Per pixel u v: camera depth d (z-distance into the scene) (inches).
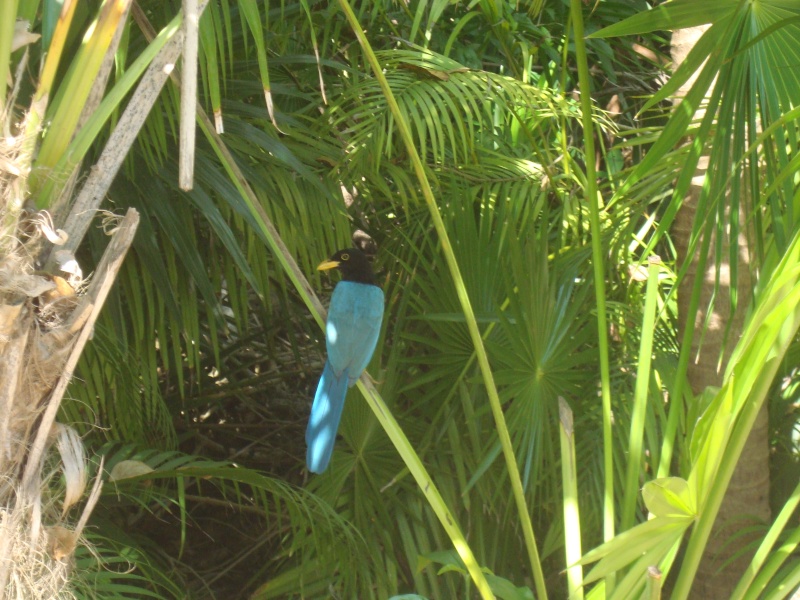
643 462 166.1
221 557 228.5
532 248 163.0
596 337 175.0
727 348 163.0
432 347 185.3
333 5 185.2
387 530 165.5
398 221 208.4
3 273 86.7
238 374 269.3
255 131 160.4
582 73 124.0
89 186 94.9
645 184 194.4
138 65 93.7
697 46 122.0
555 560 177.5
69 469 93.2
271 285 231.9
